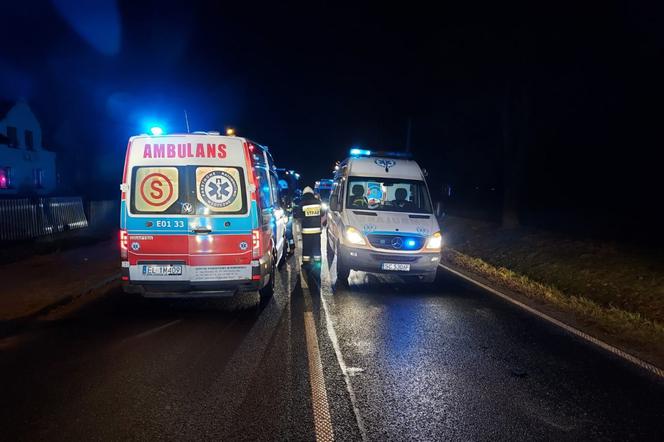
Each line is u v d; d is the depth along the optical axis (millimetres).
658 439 3436
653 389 4250
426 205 8891
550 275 9258
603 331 5945
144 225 6082
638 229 12898
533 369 4637
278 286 8133
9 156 26031
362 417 3611
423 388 4145
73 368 4488
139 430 3377
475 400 3947
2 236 12305
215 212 6148
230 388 4062
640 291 7496
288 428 3426
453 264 11273
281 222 9547
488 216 19281
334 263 10453
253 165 6328
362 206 8680
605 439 3412
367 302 7117
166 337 5402
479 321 6258
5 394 3943
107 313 6406
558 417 3701
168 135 6105
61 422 3480
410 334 5629
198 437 3287
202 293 6195
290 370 4469
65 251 11367
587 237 11711
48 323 5949
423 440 3324
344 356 4863
